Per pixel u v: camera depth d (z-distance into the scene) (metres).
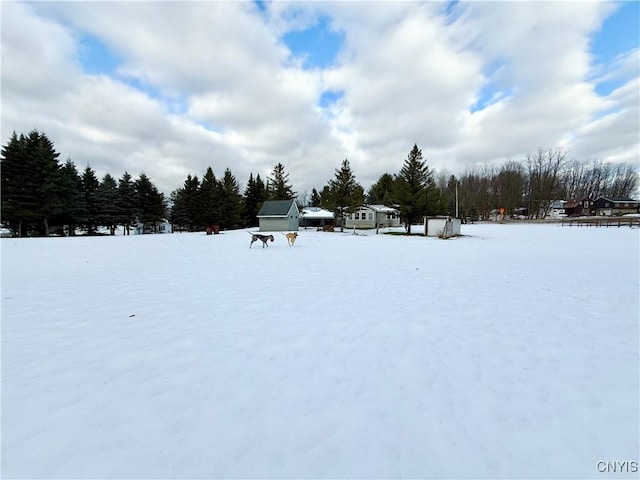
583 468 1.80
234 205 41.16
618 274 8.06
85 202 33.75
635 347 3.50
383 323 4.25
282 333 3.87
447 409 2.34
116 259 10.61
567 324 4.26
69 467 1.75
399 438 2.03
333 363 3.08
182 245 16.05
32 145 29.41
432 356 3.25
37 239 19.42
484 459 1.87
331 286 6.56
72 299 5.42
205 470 1.75
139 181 39.47
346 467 1.80
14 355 3.19
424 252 13.26
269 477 1.72
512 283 6.92
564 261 10.48
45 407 2.29
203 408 2.31
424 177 28.09
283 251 13.52
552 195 59.00
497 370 2.96
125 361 3.08
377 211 36.06
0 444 1.91
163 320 4.33
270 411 2.29
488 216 60.62
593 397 2.51
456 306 5.11
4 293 5.82
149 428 2.08
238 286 6.53
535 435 2.07
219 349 3.38
